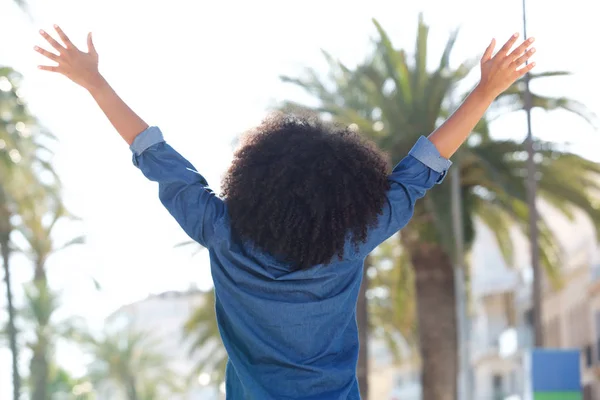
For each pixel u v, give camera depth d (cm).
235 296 281
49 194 3008
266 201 278
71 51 308
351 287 285
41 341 3909
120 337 5353
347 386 281
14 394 3384
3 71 2338
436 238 2100
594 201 2155
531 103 1916
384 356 6831
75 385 5734
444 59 1991
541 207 4231
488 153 2011
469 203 2162
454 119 308
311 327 279
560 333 4469
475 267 5634
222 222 284
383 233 289
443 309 2164
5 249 3112
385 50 2020
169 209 292
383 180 292
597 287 3797
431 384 2144
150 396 5438
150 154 297
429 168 302
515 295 5266
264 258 279
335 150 285
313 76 2119
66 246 3569
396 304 2611
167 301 9000
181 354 6222
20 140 2483
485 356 5541
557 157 2022
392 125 1991
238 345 284
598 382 3838
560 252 2350
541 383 1527
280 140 287
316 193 278
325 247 277
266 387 277
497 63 311
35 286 3756
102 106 307
